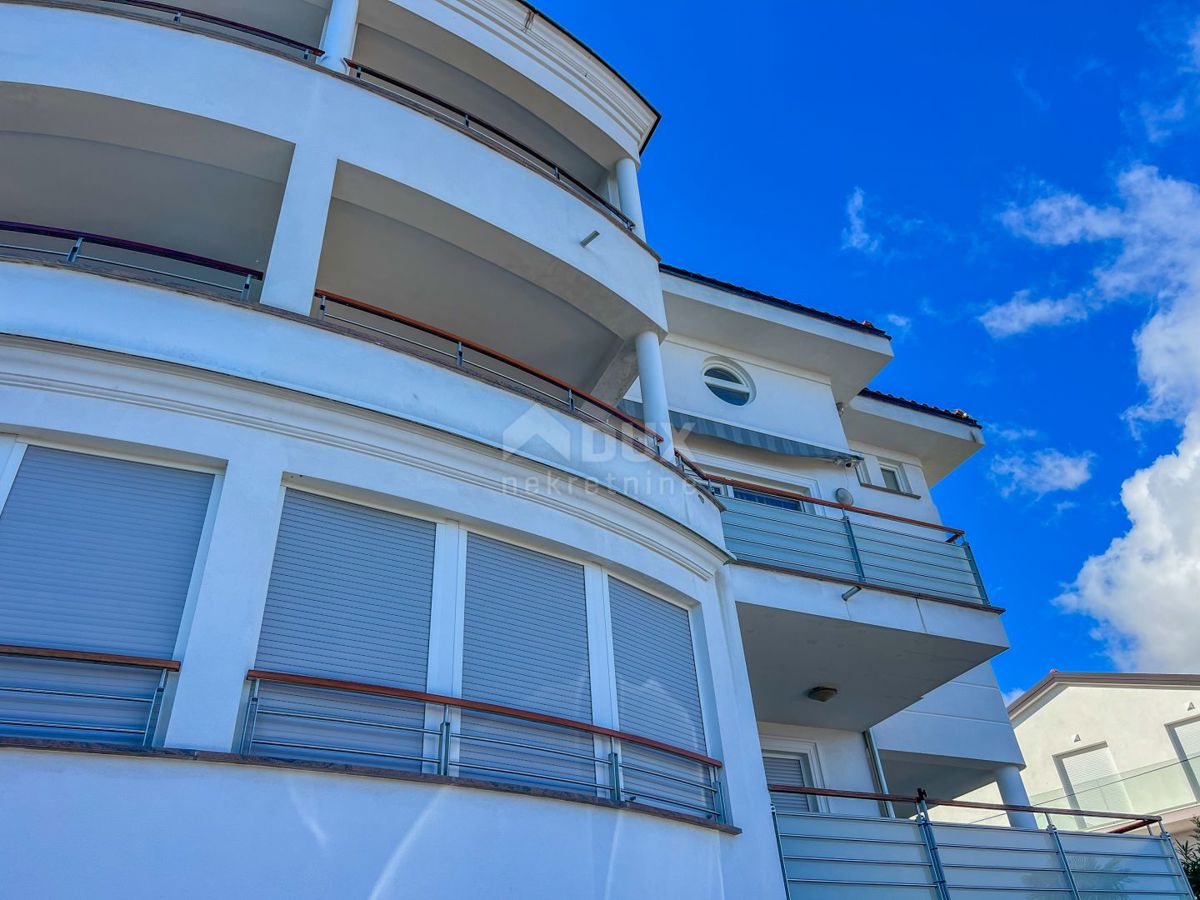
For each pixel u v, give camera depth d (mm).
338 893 4719
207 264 6891
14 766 4332
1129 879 9195
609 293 9516
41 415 5438
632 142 12062
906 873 7977
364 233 8672
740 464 13344
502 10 10984
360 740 5449
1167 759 21641
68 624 5055
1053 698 24188
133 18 7617
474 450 6777
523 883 5328
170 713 4910
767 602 9180
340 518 6133
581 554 7184
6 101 7215
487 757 5859
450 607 6277
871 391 16141
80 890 4184
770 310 13883
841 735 12125
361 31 10289
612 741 6551
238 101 7648
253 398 6000
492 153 9125
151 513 5543
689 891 6203
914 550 10953
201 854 4488
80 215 8328
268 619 5496
